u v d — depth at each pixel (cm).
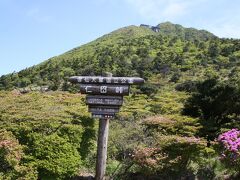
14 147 1301
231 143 1417
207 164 1592
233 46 6825
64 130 1427
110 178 1575
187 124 1772
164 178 1524
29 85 6203
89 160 1683
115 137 1870
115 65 6650
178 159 1490
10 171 1291
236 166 1426
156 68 6338
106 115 1327
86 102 1336
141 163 1489
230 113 2075
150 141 1752
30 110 1576
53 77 6412
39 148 1364
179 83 5262
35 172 1317
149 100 3762
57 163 1368
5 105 1694
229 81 2297
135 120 2436
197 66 6166
